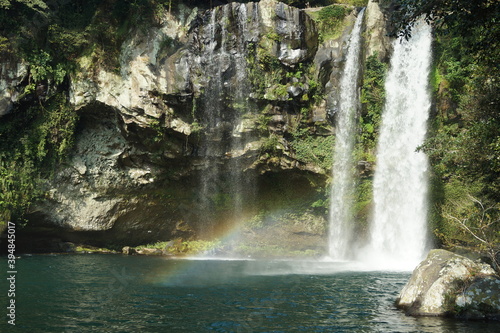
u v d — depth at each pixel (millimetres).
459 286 8641
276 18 23672
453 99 23734
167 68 22266
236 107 23203
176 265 17547
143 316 8406
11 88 21547
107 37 22859
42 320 7957
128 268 16172
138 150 22984
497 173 11938
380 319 8227
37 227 22906
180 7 24156
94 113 22938
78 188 23203
